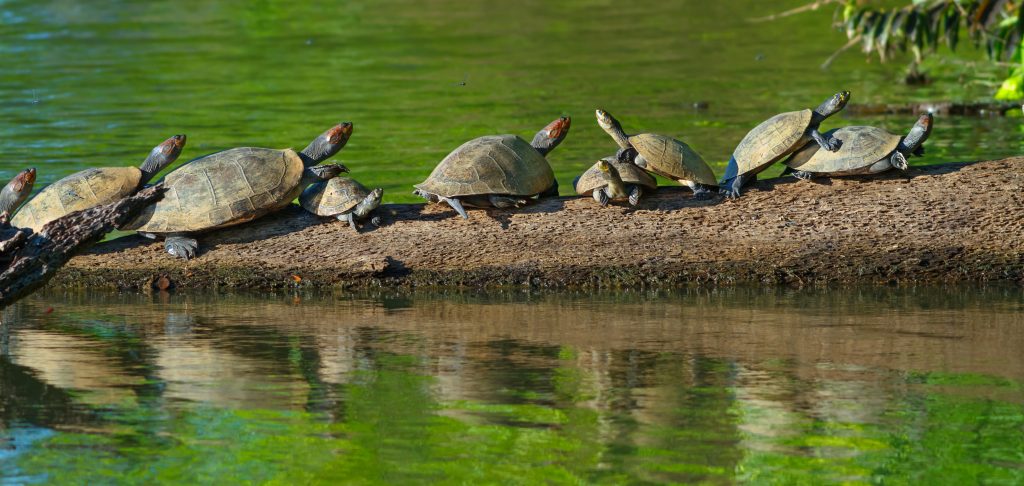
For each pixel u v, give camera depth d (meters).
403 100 53.50
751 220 28.61
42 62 65.62
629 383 21.20
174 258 29.19
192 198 28.72
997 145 41.22
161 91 56.38
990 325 24.73
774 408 19.75
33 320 26.47
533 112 50.00
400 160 40.53
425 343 24.11
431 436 18.72
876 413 19.45
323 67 63.81
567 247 28.84
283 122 48.25
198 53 69.25
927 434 18.48
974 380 21.02
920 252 28.44
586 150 41.47
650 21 82.81
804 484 16.73
